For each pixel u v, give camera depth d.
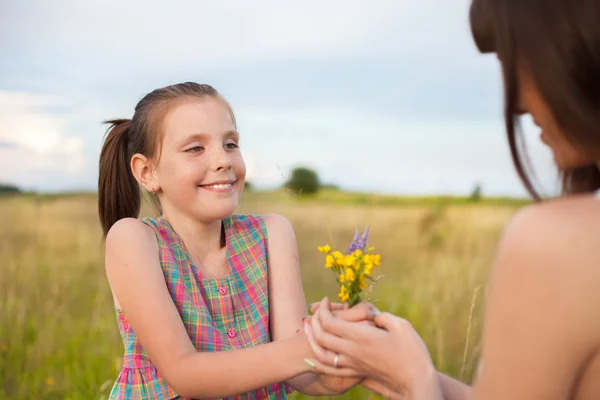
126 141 2.38
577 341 1.18
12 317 4.30
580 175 1.43
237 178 2.19
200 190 2.13
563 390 1.22
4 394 3.33
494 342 1.27
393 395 1.86
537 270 1.19
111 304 4.85
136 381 2.06
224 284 2.17
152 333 1.96
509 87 1.28
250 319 2.19
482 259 6.50
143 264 2.02
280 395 2.16
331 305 1.89
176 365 1.92
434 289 5.03
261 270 2.25
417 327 4.06
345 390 1.98
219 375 1.87
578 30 1.17
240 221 2.34
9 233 7.96
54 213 9.16
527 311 1.21
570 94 1.19
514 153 1.31
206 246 2.22
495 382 1.26
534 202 1.32
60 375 3.59
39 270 5.92
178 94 2.18
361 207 13.62
